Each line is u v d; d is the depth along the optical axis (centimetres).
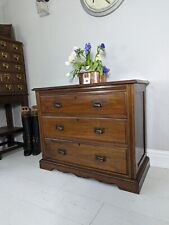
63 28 211
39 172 177
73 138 162
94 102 145
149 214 113
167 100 169
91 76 164
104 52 189
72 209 121
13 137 257
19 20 241
